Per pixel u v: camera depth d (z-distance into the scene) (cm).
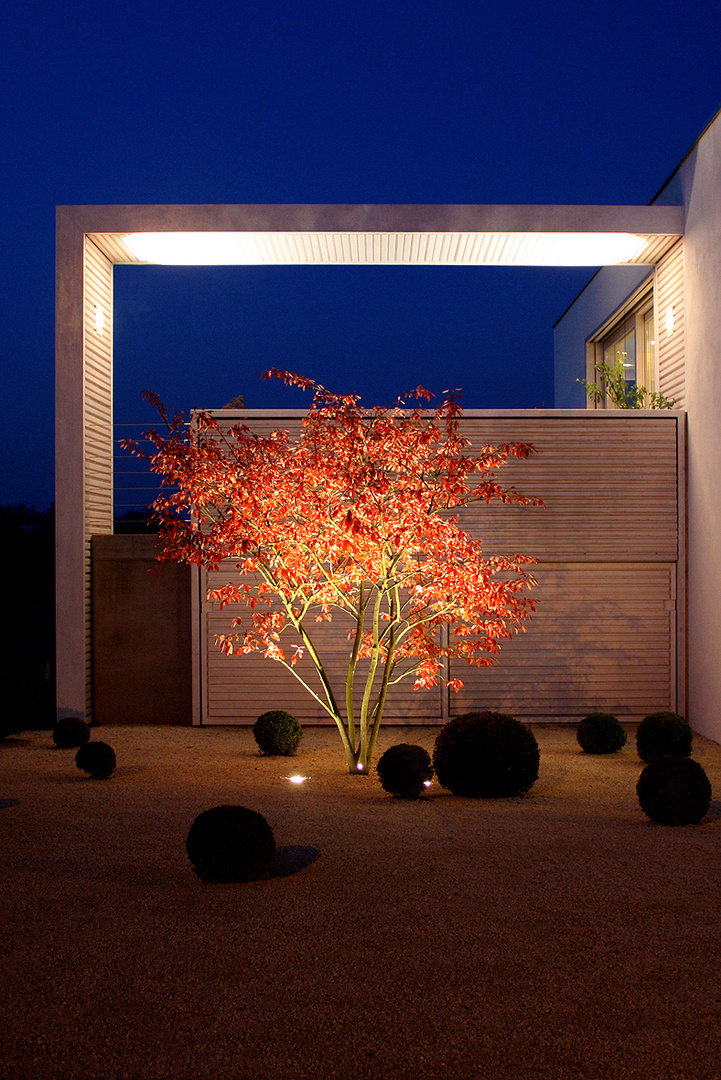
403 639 1136
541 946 385
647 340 1460
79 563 1123
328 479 793
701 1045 306
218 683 1159
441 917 419
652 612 1162
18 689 1061
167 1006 334
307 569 860
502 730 734
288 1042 309
